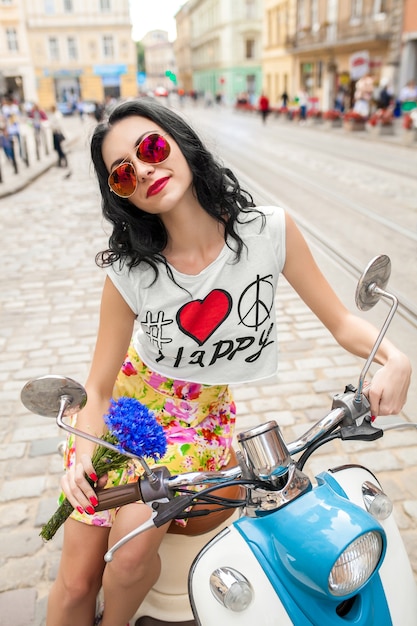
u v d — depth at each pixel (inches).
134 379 71.9
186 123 61.4
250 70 2108.8
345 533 46.2
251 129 1015.0
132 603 63.3
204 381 67.2
